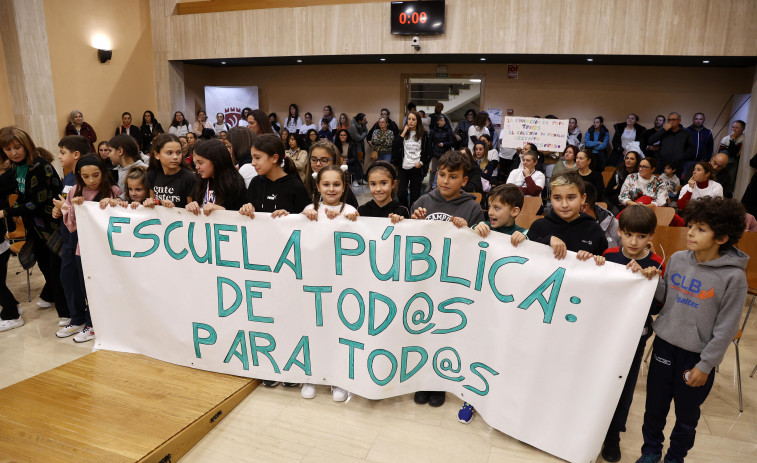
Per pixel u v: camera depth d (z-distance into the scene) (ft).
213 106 36.24
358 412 8.86
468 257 8.05
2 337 11.94
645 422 7.62
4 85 26.27
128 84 32.83
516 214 8.70
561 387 7.49
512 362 7.83
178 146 10.82
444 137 27.40
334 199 8.84
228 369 9.50
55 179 12.63
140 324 9.91
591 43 25.32
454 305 8.32
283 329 9.07
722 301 6.61
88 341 11.73
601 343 7.18
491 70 33.17
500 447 8.00
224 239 9.06
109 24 31.22
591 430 7.30
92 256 9.90
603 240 8.38
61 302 12.53
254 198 10.30
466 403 8.67
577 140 30.55
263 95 37.60
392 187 9.49
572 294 7.28
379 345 8.56
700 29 23.99
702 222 6.53
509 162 28.17
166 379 9.29
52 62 28.12
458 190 9.38
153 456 7.22
